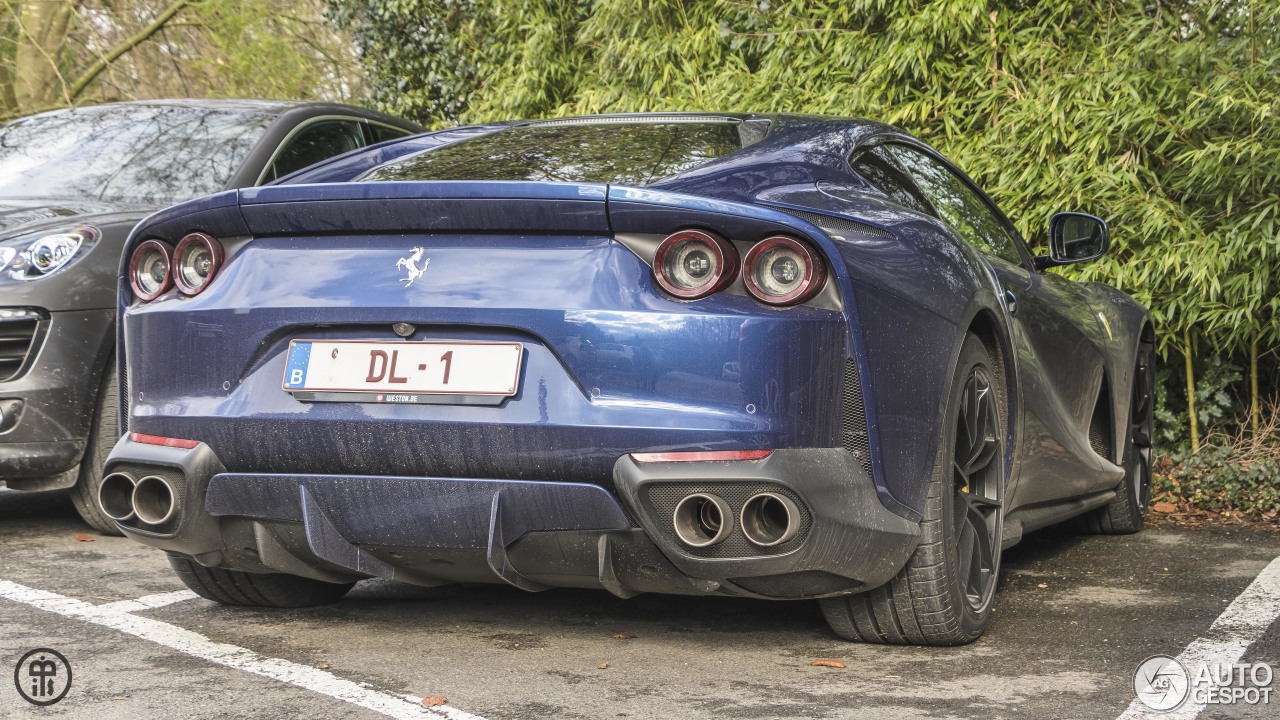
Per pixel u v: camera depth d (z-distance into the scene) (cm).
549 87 888
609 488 267
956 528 313
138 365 302
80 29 1118
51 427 441
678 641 319
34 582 387
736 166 302
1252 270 580
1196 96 572
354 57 1176
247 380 289
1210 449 628
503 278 273
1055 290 446
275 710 261
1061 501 431
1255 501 554
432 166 329
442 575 297
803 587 281
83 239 457
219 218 295
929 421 292
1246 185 575
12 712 258
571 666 295
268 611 352
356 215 283
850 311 270
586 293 268
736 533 266
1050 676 290
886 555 285
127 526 306
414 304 275
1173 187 598
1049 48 649
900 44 676
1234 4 564
